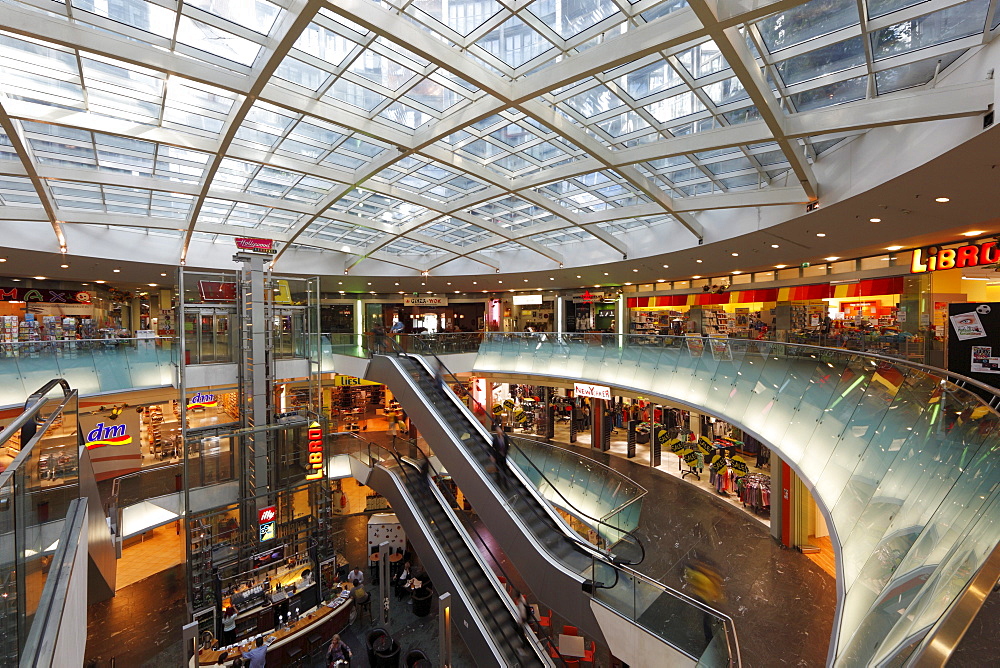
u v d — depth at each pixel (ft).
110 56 29.73
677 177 52.06
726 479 63.16
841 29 27.37
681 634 27.68
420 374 56.95
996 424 13.78
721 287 82.07
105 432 66.69
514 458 45.60
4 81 34.78
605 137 45.16
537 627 36.45
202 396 53.36
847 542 21.85
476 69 32.65
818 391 32.32
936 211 38.22
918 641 9.11
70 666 13.01
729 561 47.03
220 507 45.78
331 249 81.46
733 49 25.49
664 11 29.63
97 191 55.31
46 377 51.72
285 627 41.27
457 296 123.24
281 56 30.58
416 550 46.83
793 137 32.35
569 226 69.15
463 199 61.98
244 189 58.85
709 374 49.70
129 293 97.76
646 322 98.27
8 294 78.48
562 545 37.37
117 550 45.55
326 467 51.98
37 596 12.46
